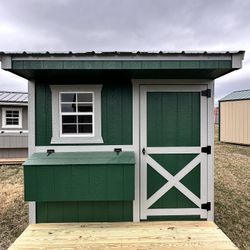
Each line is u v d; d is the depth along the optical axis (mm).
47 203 3746
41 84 3746
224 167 8141
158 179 3830
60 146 3770
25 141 9336
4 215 4691
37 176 3352
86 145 3783
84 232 3320
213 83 3818
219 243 2992
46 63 3143
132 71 3359
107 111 3781
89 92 3783
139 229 3404
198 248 2881
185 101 3824
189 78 3797
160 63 3195
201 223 3604
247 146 12141
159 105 3807
